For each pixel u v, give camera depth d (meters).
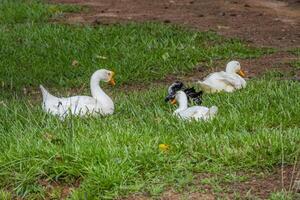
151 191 9.60
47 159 10.34
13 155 10.51
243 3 26.72
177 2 26.84
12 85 17.28
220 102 13.34
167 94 14.43
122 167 9.99
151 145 10.61
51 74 17.91
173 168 10.14
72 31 21.19
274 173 9.95
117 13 24.61
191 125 11.55
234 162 10.18
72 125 11.39
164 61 18.44
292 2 26.78
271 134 10.75
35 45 20.09
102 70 13.18
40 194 9.95
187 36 20.31
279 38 21.22
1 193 9.96
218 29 22.16
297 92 13.62
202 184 9.74
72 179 10.11
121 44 19.84
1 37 20.91
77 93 16.55
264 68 17.55
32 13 23.78
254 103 12.85
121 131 11.05
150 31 21.06
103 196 9.61
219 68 18.05
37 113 12.85
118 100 14.55
